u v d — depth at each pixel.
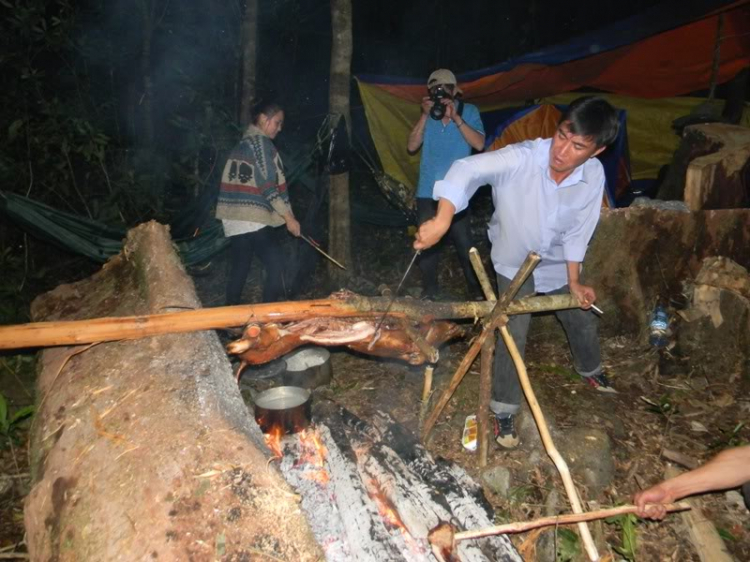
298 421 2.94
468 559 2.32
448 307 2.90
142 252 3.58
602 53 6.82
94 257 5.45
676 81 7.13
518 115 6.41
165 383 2.30
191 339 2.59
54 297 3.75
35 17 6.16
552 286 3.49
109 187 6.48
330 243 5.71
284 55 11.79
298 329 2.65
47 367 2.89
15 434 3.56
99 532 1.84
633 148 7.77
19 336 2.29
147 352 2.54
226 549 1.68
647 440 3.61
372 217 6.84
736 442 3.55
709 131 5.26
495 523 2.66
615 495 3.22
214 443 1.97
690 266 4.53
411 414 3.76
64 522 1.95
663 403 3.83
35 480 2.29
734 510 3.14
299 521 1.76
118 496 1.90
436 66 13.98
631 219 4.41
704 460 3.45
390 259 6.96
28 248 6.43
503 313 2.91
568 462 3.30
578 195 3.07
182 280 3.22
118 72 7.85
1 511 3.08
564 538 2.89
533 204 3.02
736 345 4.02
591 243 4.43
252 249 4.64
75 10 6.77
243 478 1.84
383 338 2.76
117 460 2.03
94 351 2.68
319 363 4.09
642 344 4.52
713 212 4.43
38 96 6.48
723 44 6.71
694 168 4.51
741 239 4.50
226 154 6.71
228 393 2.36
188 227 6.25
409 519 2.45
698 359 4.16
